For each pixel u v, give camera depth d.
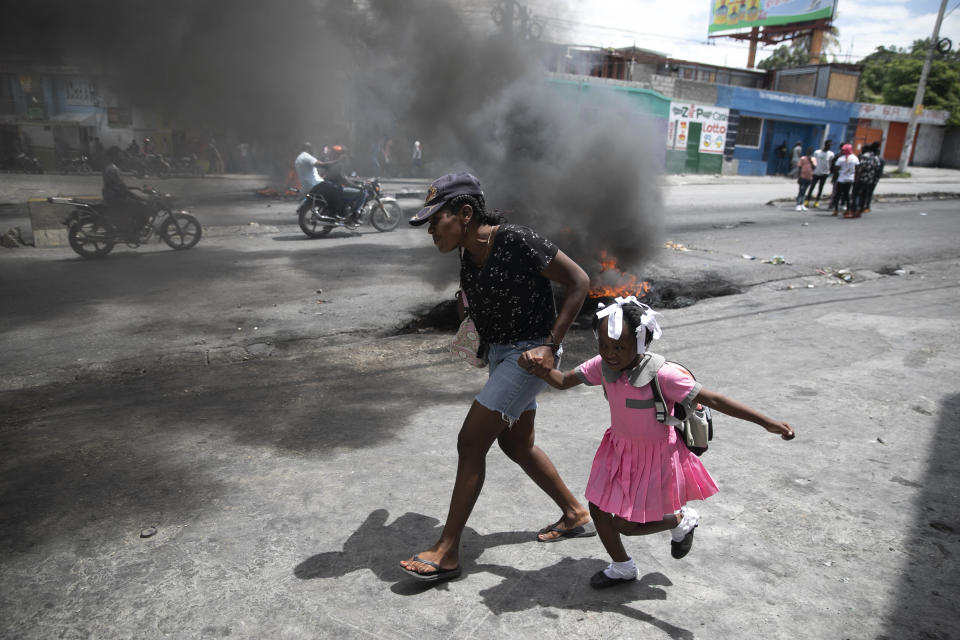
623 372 2.18
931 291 7.34
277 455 3.42
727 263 8.67
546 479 2.63
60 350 5.15
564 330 2.31
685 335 5.67
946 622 2.17
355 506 2.91
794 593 2.33
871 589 2.34
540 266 2.30
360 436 3.66
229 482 3.12
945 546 2.59
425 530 2.73
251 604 2.26
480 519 2.83
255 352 5.17
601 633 2.13
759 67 44.00
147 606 2.24
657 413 2.15
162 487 3.08
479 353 2.57
